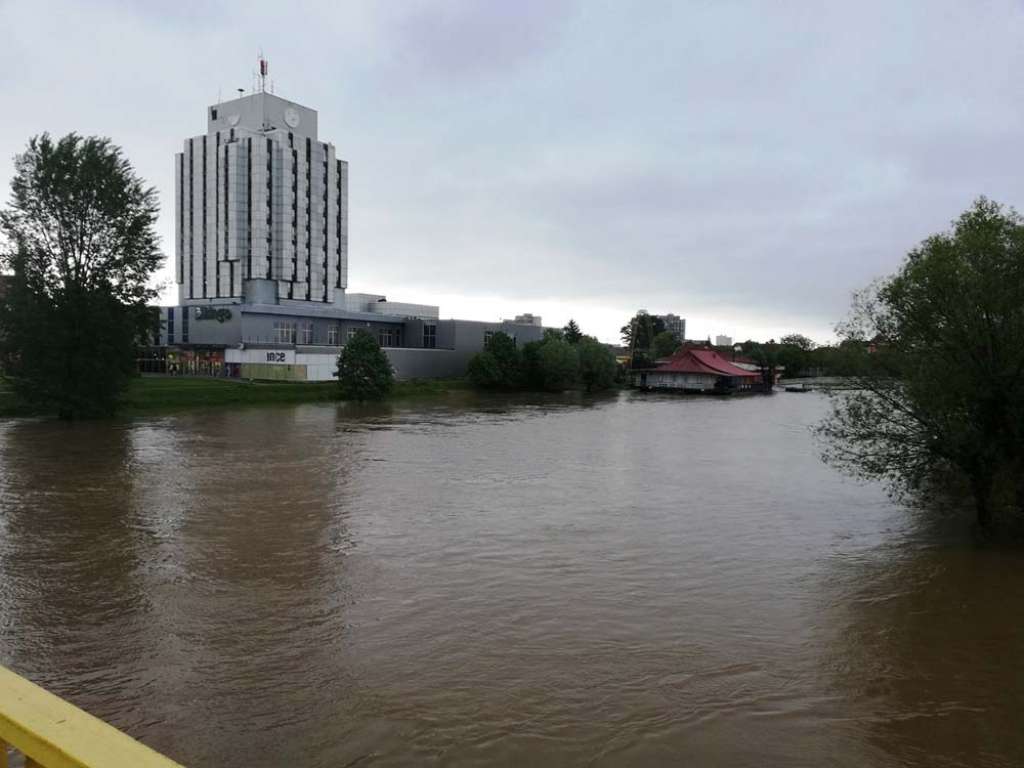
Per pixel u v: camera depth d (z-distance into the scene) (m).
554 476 30.11
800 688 11.55
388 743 9.75
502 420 54.44
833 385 22.39
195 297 114.50
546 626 13.80
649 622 14.11
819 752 9.77
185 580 16.05
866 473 22.38
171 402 56.97
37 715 2.31
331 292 118.38
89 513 21.95
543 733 10.07
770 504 25.05
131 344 47.88
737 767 9.40
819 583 16.61
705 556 18.62
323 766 9.20
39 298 44.28
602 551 18.89
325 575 16.55
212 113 113.25
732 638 13.43
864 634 13.70
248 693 11.02
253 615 14.10
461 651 12.62
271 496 24.81
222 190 108.25
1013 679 11.93
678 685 11.54
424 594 15.42
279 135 108.75
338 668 11.89
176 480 27.42
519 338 112.00
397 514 22.56
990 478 20.11
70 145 44.56
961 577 17.08
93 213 45.44
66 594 15.08
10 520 21.02
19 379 45.78
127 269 46.69
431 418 54.69
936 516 23.23
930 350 20.59
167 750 9.48
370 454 35.06
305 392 68.50
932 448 20.17
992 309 19.28
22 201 44.03
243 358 81.44
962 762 9.61
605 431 48.22
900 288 20.75
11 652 12.29
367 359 70.25
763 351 145.00
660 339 154.00
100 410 47.31
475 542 19.53
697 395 96.25
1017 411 19.06
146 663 11.95
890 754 9.76
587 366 97.44
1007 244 19.97
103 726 2.25
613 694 11.20
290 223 110.12
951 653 12.89
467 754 9.53
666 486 28.28
